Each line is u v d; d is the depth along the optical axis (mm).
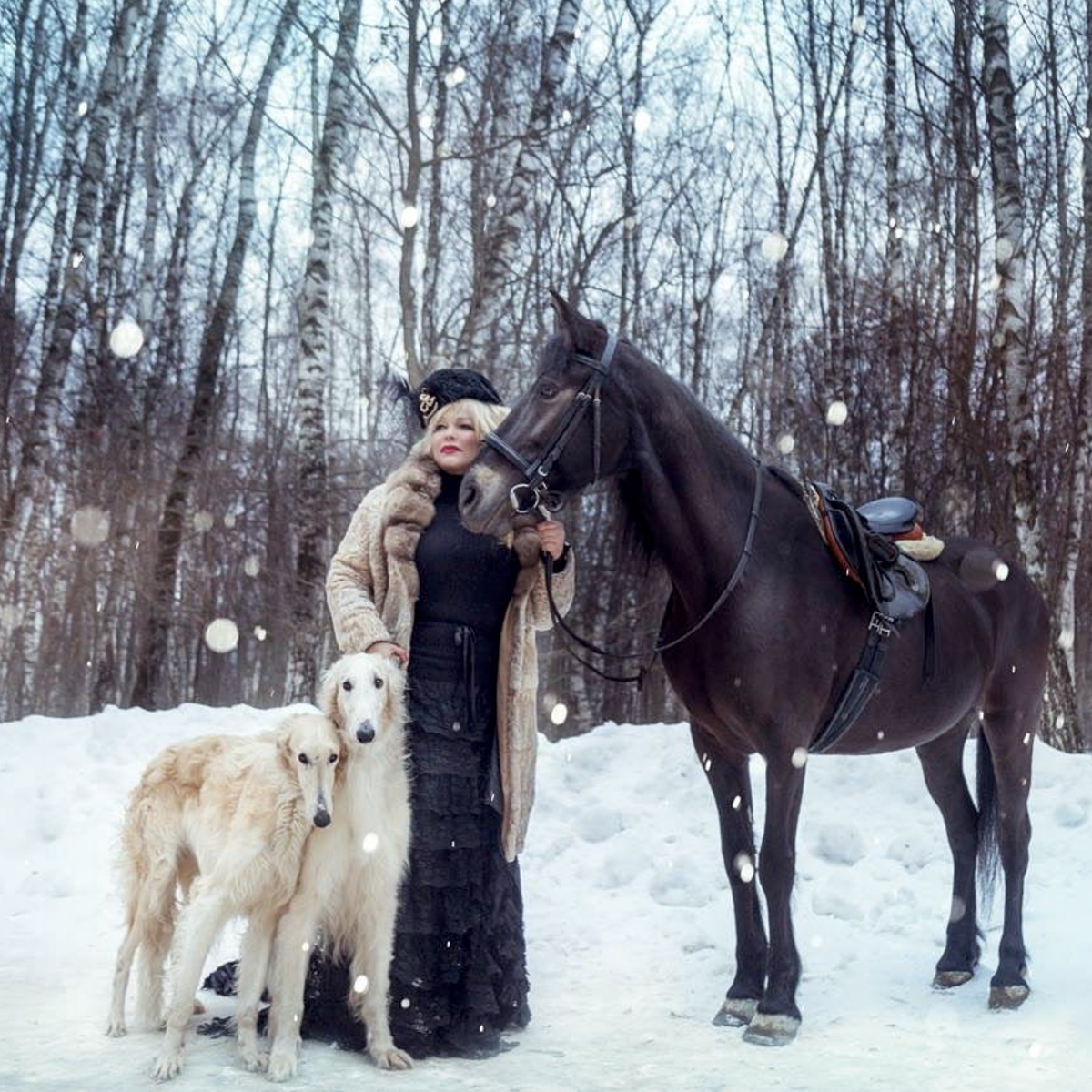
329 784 4328
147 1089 4035
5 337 20359
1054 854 7324
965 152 17094
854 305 19031
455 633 4871
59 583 21641
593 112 18562
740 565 5043
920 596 5465
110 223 21094
